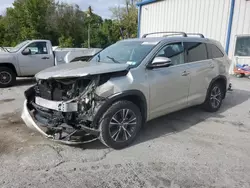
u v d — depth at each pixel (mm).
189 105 5000
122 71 3719
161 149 3797
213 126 4871
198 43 5180
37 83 3988
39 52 9391
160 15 16297
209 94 5461
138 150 3752
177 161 3438
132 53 4344
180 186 2873
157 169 3227
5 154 3521
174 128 4727
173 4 15156
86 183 2895
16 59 8758
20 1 36906
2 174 3023
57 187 2805
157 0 16250
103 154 3592
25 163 3289
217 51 5707
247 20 11461
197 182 2955
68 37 36500
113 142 3650
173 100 4500
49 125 3539
